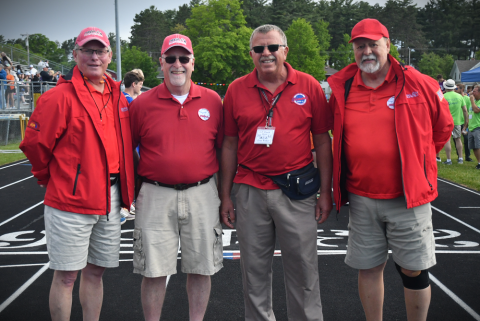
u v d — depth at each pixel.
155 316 3.02
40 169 2.85
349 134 2.85
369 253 2.87
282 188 2.89
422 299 2.80
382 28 2.74
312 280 2.99
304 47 64.69
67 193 2.75
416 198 2.69
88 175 2.76
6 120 17.16
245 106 2.96
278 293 3.70
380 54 2.71
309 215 2.97
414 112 2.74
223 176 3.20
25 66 27.97
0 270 4.27
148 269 2.93
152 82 58.75
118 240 2.97
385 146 2.73
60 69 32.91
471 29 89.19
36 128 2.74
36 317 3.29
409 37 87.06
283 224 2.94
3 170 10.70
